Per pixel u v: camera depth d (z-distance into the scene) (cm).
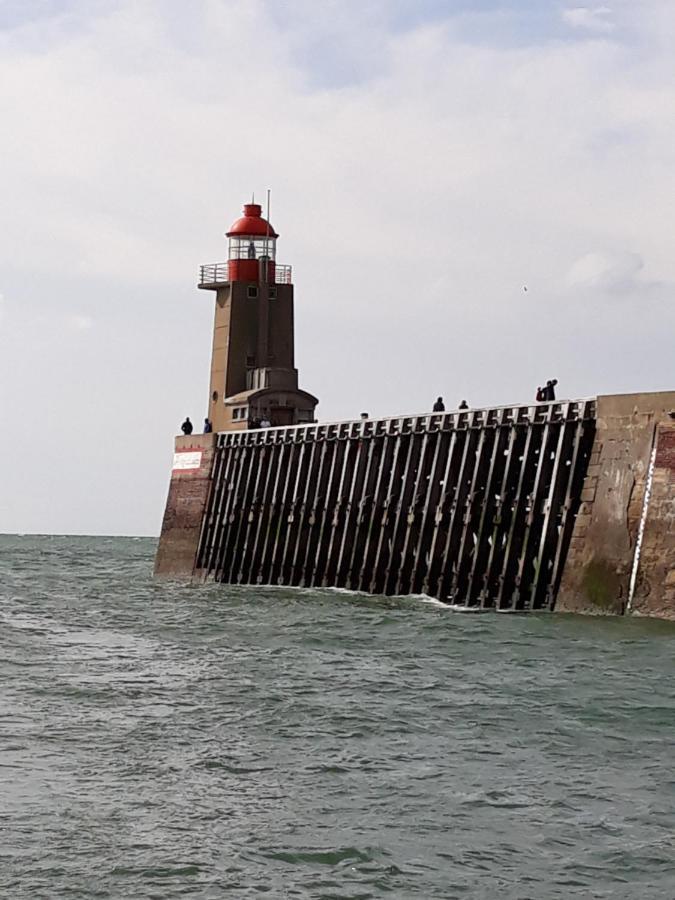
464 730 5788
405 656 8000
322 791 4888
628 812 4553
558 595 9844
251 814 4612
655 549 9181
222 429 16738
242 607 11656
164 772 5175
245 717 6181
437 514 11606
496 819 4519
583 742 5497
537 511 10369
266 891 3906
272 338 16938
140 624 10325
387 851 4222
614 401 9681
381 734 5769
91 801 4769
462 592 11131
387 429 12650
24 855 4184
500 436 10938
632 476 9425
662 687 6531
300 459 14225
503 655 7812
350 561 13125
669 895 3859
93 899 3847
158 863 4119
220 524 15812
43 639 9250
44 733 5850
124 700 6644
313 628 9619
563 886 3931
